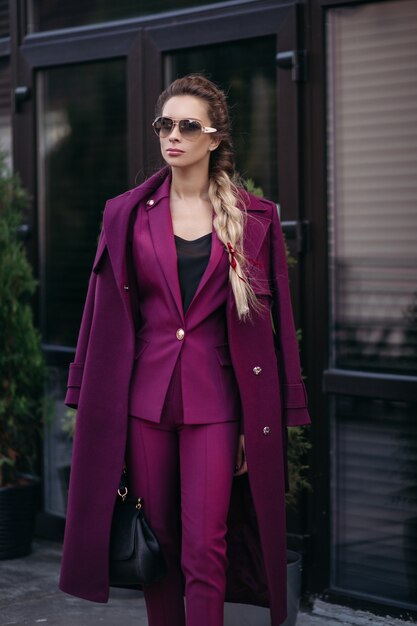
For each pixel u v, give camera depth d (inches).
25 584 194.4
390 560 173.2
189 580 126.0
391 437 172.2
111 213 130.6
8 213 218.2
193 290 127.0
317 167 178.2
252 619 147.0
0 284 208.8
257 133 188.4
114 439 128.6
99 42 212.2
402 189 170.4
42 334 229.5
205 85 131.3
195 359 126.3
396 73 170.2
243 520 136.5
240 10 187.6
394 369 172.1
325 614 176.2
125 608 180.5
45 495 228.8
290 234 179.6
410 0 167.9
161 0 203.8
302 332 180.4
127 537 127.2
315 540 180.2
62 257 225.9
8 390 212.4
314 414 179.5
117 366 129.3
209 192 130.2
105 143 216.5
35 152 227.9
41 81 227.5
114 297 130.1
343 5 174.4
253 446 128.6
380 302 173.6
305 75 178.9
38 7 226.8
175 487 132.2
